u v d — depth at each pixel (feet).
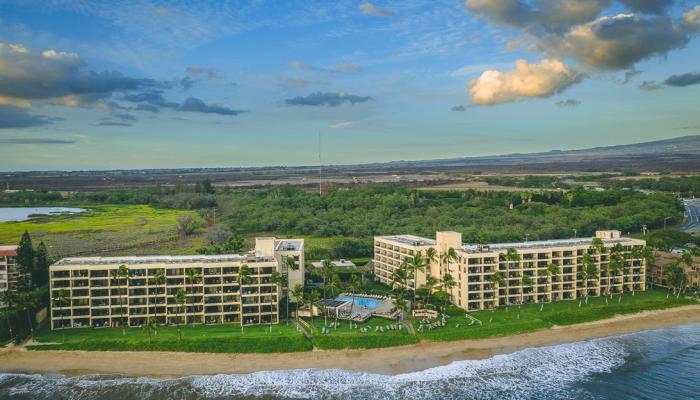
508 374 481.87
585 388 453.99
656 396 439.63
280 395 442.09
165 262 611.88
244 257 634.84
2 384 456.86
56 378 468.75
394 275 655.76
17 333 555.28
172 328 574.56
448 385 460.14
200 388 453.17
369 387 456.45
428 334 557.33
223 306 597.52
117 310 589.32
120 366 490.49
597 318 622.95
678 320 624.59
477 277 649.20
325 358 510.58
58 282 578.66
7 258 655.35
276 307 596.70
